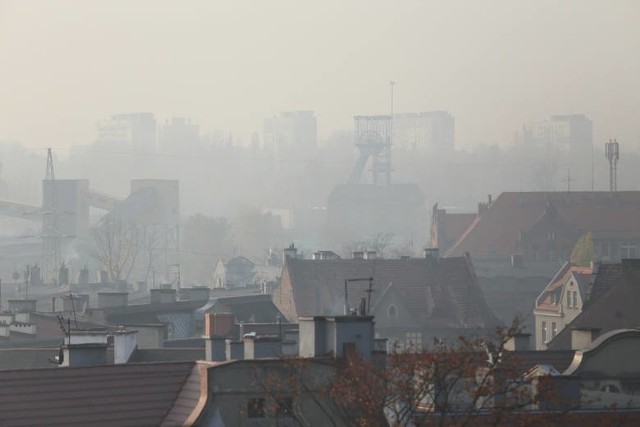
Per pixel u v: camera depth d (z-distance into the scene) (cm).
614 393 17512
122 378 15438
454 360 12862
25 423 14712
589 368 17550
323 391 13950
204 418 14388
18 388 15062
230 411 14438
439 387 13362
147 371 15575
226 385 14462
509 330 13812
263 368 14525
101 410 15062
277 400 13850
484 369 14125
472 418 13212
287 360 14225
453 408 14150
